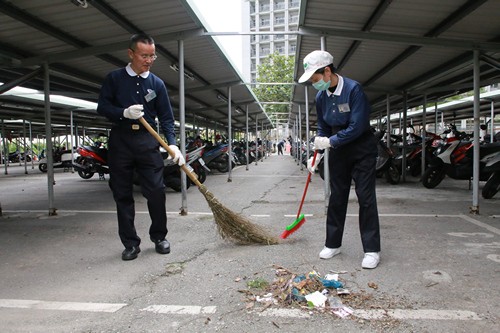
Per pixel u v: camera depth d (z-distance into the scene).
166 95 3.54
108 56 5.85
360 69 6.98
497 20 4.34
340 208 3.26
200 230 4.37
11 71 6.47
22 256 3.49
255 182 9.48
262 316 2.28
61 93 8.26
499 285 2.66
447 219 4.73
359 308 2.35
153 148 3.42
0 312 2.38
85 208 6.02
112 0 4.05
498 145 6.38
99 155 8.23
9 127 18.88
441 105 13.23
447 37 4.91
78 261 3.33
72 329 2.17
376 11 4.36
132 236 3.40
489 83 7.30
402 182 8.73
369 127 3.10
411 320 2.20
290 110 16.16
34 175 13.81
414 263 3.12
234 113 15.38
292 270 3.01
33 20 4.30
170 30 5.07
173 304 2.46
